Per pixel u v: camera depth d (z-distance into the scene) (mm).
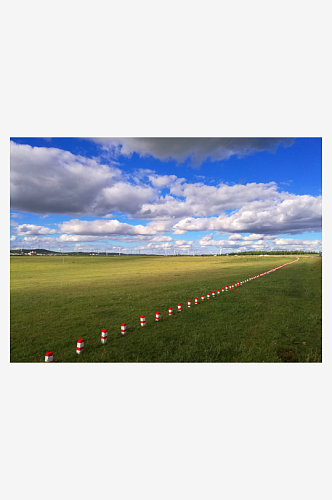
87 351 12633
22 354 12547
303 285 31516
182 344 13172
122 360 11727
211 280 38531
